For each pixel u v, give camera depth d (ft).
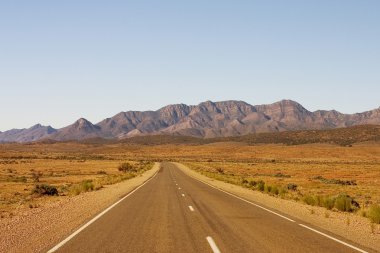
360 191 139.23
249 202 82.38
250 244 39.78
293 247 38.73
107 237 42.06
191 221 54.39
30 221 53.16
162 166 346.74
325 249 38.14
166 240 40.98
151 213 62.13
